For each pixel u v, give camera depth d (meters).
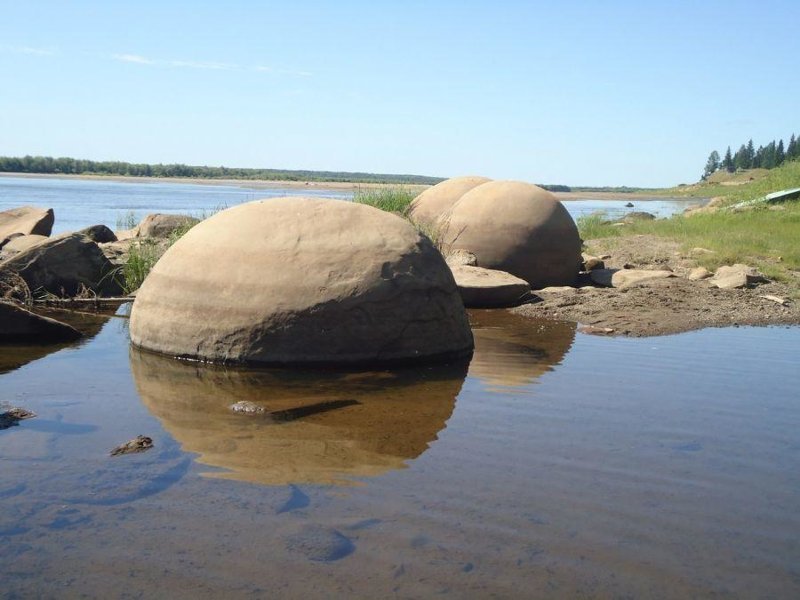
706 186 89.25
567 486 4.02
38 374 6.10
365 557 3.22
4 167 98.56
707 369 6.72
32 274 10.18
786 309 9.70
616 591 3.02
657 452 4.58
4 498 3.74
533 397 5.71
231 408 5.23
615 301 9.99
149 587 2.97
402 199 14.89
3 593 2.93
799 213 19.81
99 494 3.80
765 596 3.01
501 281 10.09
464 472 4.17
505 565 3.19
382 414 5.19
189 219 14.72
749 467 4.38
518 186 11.86
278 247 6.43
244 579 3.04
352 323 6.33
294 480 4.02
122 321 8.79
